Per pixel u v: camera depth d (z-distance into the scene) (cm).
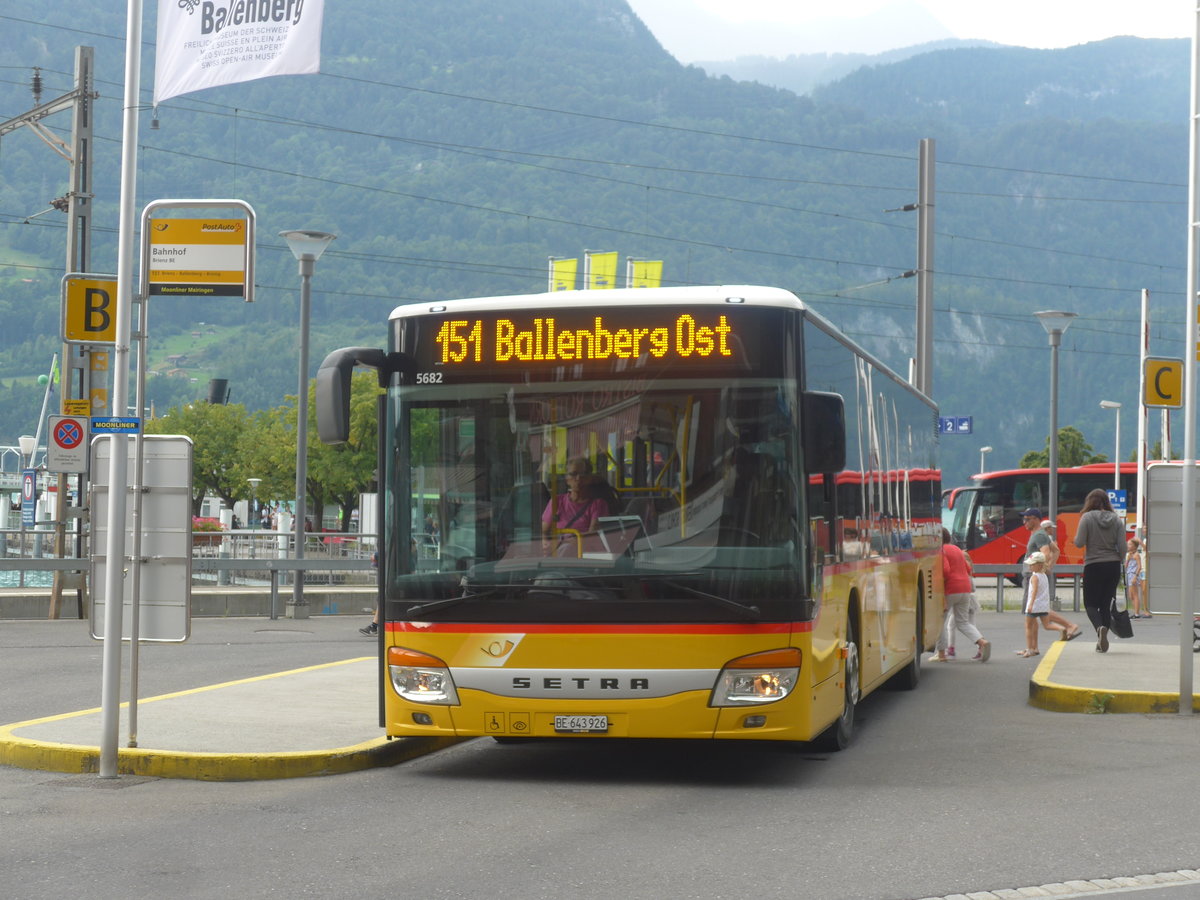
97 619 1032
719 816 854
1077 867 716
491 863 719
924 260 3133
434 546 970
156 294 1000
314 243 2748
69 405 2614
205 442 8538
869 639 1242
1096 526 1847
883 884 677
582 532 948
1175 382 1372
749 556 935
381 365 988
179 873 695
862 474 1218
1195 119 1316
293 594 2877
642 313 966
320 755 999
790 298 966
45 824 818
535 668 939
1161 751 1121
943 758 1094
